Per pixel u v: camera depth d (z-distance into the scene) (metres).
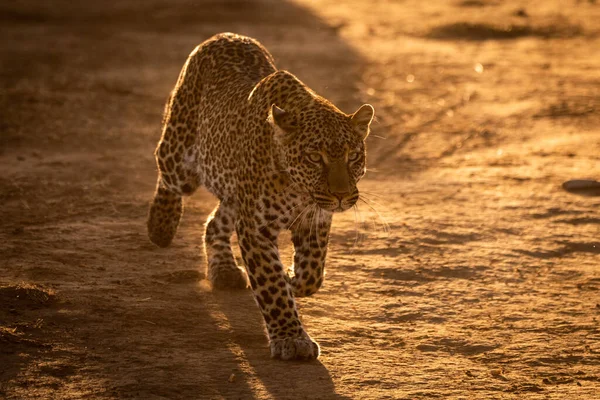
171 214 11.97
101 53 29.50
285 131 8.83
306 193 9.09
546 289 11.19
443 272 11.70
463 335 9.73
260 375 8.53
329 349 9.25
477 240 12.98
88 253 11.89
